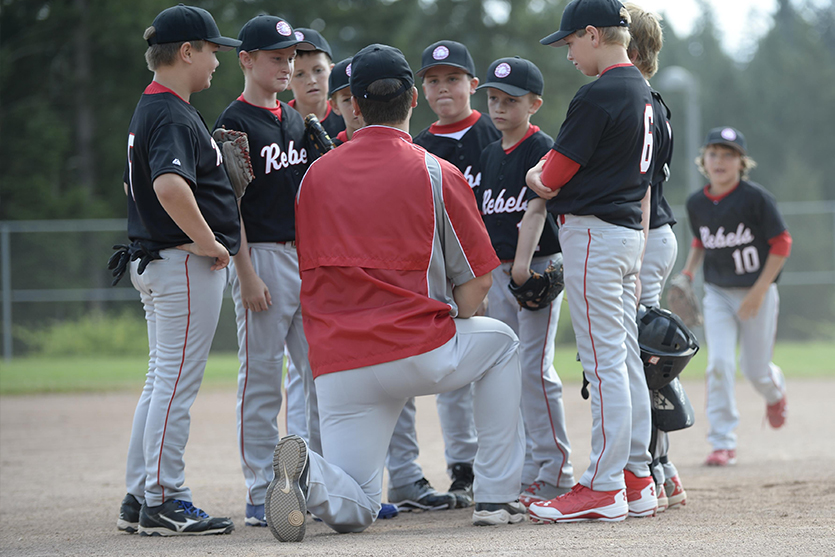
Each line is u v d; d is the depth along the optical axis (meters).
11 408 36.38
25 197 82.44
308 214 13.06
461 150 17.78
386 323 12.52
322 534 13.44
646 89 13.65
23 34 89.38
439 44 17.45
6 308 59.38
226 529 13.84
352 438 12.93
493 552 10.95
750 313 22.44
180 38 13.59
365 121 13.33
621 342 13.56
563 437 16.34
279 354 15.35
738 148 22.05
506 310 16.67
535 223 14.82
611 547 11.13
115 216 88.69
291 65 15.37
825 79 177.38
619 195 13.34
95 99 89.25
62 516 16.38
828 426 28.81
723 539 11.66
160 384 13.87
